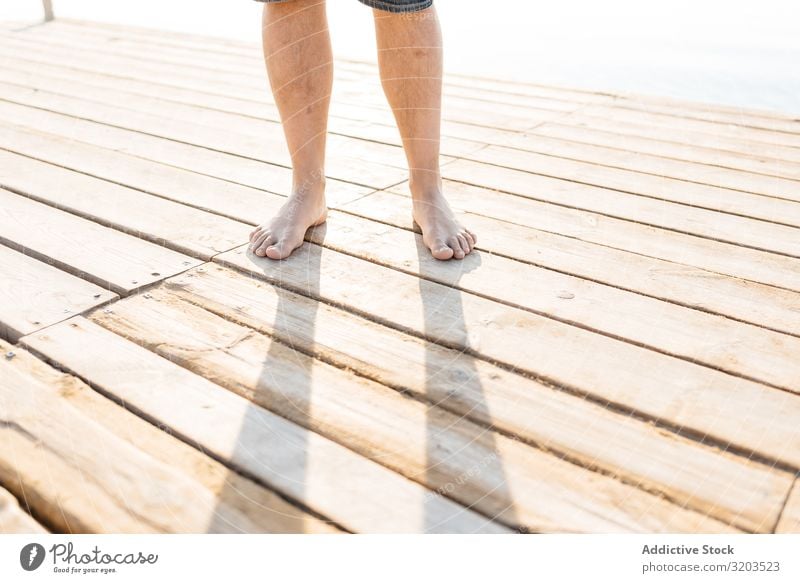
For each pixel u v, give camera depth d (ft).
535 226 5.25
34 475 3.03
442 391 3.56
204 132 7.29
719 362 3.78
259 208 5.54
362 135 7.11
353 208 5.49
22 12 14.60
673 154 6.71
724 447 3.23
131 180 6.07
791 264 4.77
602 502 2.96
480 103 8.27
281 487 3.01
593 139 7.10
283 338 3.95
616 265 4.73
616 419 3.40
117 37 11.91
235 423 3.34
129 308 4.21
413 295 4.35
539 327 4.06
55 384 3.57
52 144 6.95
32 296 4.33
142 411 3.40
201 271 4.63
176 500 2.94
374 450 3.20
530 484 3.04
